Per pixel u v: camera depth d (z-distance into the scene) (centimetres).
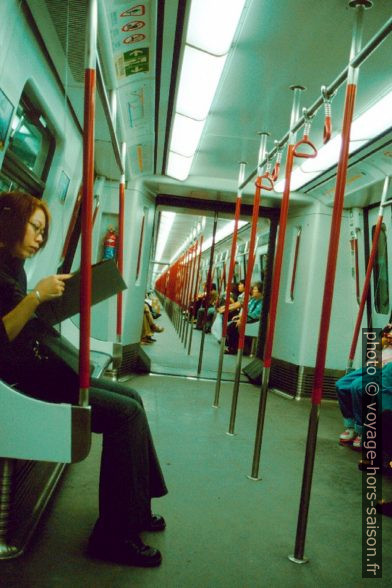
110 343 425
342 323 684
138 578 215
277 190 680
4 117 250
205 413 540
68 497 292
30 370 221
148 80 362
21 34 246
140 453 232
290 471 388
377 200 597
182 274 1410
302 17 287
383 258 615
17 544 223
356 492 358
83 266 190
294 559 250
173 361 871
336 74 352
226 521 287
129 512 228
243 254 1315
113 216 651
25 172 333
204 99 395
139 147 524
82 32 258
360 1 262
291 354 700
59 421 194
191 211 790
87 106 184
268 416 566
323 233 682
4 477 219
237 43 322
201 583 218
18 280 224
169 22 288
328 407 654
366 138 453
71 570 215
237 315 1134
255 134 493
